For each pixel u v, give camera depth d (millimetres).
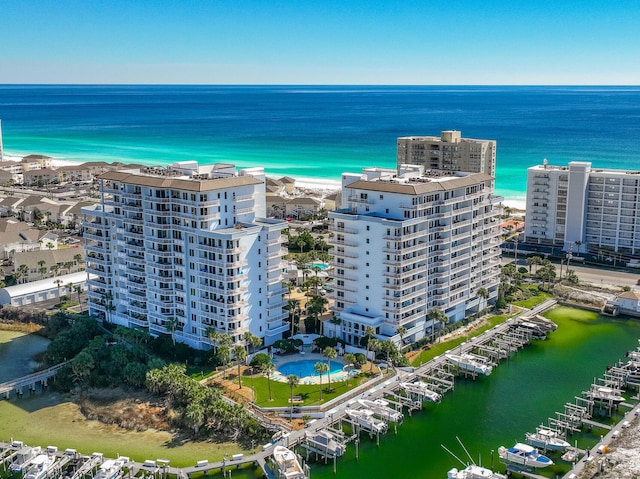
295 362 166875
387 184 173875
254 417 136875
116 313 190875
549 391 154375
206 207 164000
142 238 177000
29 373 164625
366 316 174125
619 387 153250
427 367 163875
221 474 121000
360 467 123750
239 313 166125
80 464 121625
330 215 178000
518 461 122688
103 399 148875
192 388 141750
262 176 186375
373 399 147125
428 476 120938
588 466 121625
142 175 177625
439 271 183500
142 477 116625
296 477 114375
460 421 140250
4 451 127062
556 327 191625
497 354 172000
